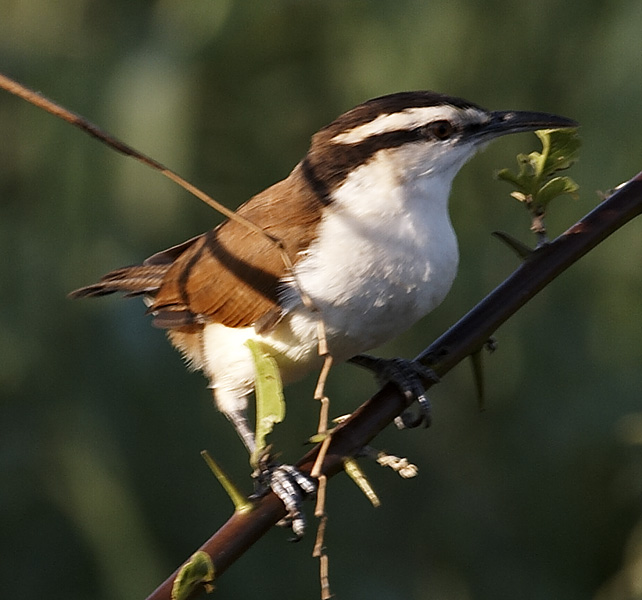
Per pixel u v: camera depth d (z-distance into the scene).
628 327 12.17
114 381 11.49
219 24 11.69
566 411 12.88
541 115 7.67
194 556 4.98
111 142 4.94
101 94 11.03
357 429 5.62
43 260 11.18
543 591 13.43
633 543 12.04
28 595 11.26
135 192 10.89
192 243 8.80
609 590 12.06
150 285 8.66
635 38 10.93
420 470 13.78
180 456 11.99
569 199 11.52
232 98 12.28
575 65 11.88
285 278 7.27
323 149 7.65
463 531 13.59
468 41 11.97
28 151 11.27
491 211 12.70
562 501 13.49
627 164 10.90
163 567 11.58
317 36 12.38
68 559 11.42
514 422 13.36
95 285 8.82
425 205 7.43
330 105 12.57
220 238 7.73
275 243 5.52
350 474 5.48
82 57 11.43
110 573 11.30
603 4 11.77
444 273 7.41
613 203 6.09
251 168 12.55
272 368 5.21
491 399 13.52
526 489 13.56
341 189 7.43
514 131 7.63
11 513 11.34
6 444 11.34
